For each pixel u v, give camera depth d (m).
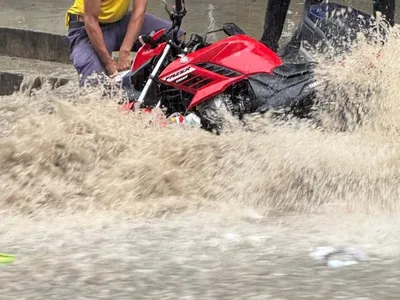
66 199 5.53
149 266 3.65
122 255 3.88
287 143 5.80
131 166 5.76
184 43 6.67
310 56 6.28
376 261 3.66
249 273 3.49
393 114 5.85
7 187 5.65
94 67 7.20
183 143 5.88
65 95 6.89
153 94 6.36
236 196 5.50
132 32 7.20
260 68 6.17
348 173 5.53
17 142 5.90
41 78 9.30
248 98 6.17
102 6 7.25
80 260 3.78
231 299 3.12
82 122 6.00
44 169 5.83
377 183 5.45
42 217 5.16
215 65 6.20
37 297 3.19
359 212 5.06
